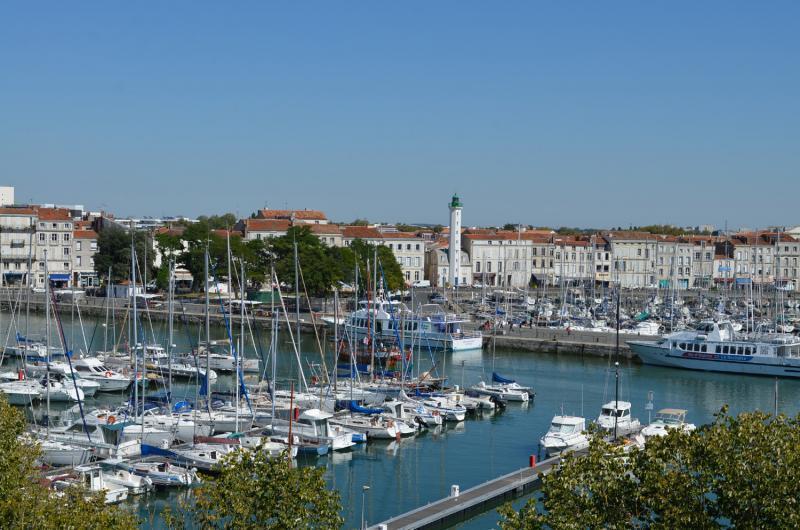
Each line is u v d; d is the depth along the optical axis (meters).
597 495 37.88
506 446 83.56
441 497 67.88
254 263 194.75
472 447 83.12
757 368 124.56
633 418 94.31
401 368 109.69
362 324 146.75
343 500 66.75
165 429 78.56
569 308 189.62
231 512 40.06
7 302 186.50
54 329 160.38
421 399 98.62
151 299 193.62
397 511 64.44
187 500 62.88
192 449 72.81
